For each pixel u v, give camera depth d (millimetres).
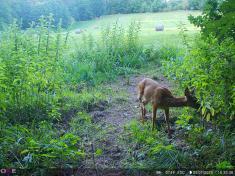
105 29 12500
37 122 6340
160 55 11242
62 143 4859
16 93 6379
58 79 7500
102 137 5859
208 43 6051
